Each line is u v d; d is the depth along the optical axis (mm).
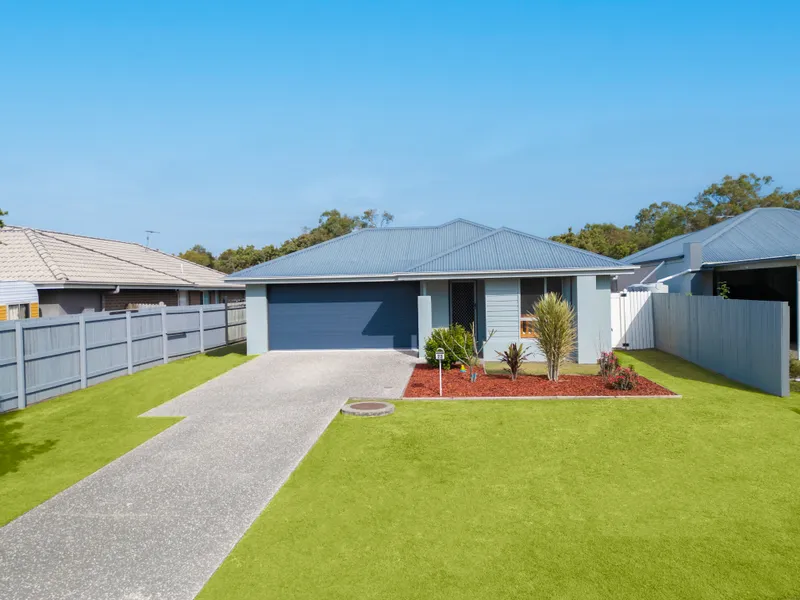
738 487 5895
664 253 22047
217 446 7871
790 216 20453
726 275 19109
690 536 4855
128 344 13992
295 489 6195
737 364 11539
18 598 4215
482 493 5898
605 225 54344
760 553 4539
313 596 4109
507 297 14641
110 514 5719
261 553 4793
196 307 17766
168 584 4359
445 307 15633
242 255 52969
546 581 4207
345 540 4973
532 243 16078
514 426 8242
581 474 6359
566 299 14820
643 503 5559
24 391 10609
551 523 5176
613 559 4500
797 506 5406
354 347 16891
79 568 4645
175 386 12250
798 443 7266
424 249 18391
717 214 45688
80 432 8844
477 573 4348
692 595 3971
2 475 6957
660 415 8680
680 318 14930
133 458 7484
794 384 10930
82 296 17234
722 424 8141
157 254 27328
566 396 9961
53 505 5984
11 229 19281
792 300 18500
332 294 16938
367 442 7707
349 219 55688
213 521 5473
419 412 9234
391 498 5844
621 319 16938
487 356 14727
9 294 14477
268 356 16172
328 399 10375
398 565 4508
